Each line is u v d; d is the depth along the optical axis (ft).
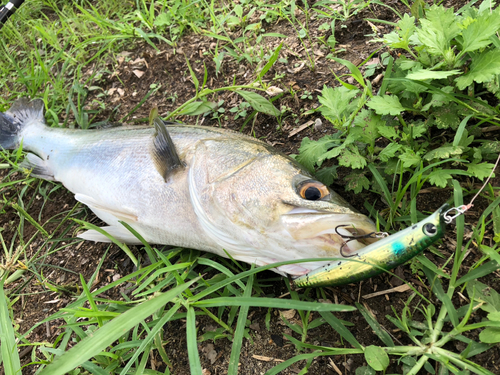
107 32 2.25
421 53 1.20
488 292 0.96
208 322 1.12
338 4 1.81
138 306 0.87
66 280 1.44
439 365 0.91
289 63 1.71
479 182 1.12
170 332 1.14
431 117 1.19
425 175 1.15
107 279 1.37
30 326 1.34
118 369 1.08
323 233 0.95
